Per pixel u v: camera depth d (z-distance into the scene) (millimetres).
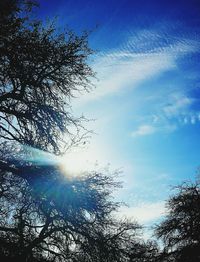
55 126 11211
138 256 13836
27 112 10695
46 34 10781
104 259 12031
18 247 10602
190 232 25969
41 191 11281
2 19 9820
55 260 12367
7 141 11039
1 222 12055
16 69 10188
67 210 11766
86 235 11961
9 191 11641
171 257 24953
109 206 12039
